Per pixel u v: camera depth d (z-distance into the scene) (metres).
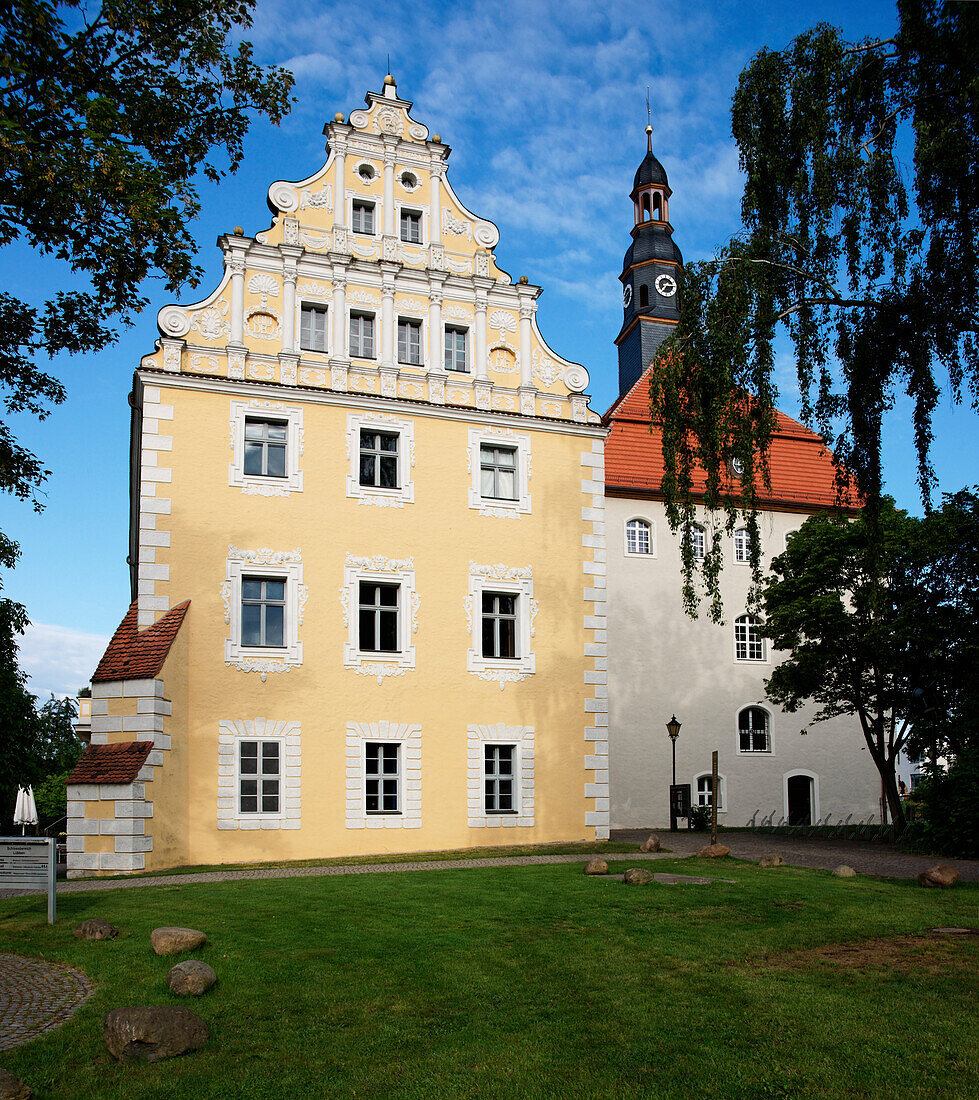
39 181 12.45
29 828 36.91
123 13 13.41
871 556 15.66
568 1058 7.88
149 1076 7.44
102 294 14.22
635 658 34.62
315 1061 7.75
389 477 24.78
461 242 26.61
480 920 12.34
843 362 14.94
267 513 23.23
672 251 43.03
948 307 14.01
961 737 24.39
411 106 26.66
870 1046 8.16
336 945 10.89
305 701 22.88
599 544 26.53
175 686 21.22
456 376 25.70
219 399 23.27
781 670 29.03
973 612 25.14
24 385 15.54
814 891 14.70
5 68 12.21
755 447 16.25
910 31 13.68
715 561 16.50
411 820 23.44
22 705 39.59
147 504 22.31
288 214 24.92
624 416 37.56
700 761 34.75
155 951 10.45
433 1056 7.88
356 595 23.73
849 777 36.47
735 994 9.44
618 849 22.88
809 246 15.12
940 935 11.92
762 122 15.62
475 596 24.97
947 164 13.33
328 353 24.50
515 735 24.84
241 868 20.22
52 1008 8.89
